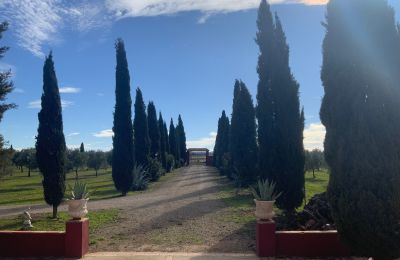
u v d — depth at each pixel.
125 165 27.36
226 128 45.62
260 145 15.73
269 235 9.13
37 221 15.54
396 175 6.75
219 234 12.25
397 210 6.72
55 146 16.45
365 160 6.88
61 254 9.37
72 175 60.38
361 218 6.83
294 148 15.08
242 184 26.25
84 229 9.52
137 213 17.28
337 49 7.56
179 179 42.94
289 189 14.90
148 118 45.59
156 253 9.73
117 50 27.91
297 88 15.48
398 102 6.95
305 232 9.13
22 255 9.39
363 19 7.30
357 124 7.09
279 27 15.90
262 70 16.08
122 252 9.93
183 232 12.78
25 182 46.28
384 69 7.04
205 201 21.25
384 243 6.76
